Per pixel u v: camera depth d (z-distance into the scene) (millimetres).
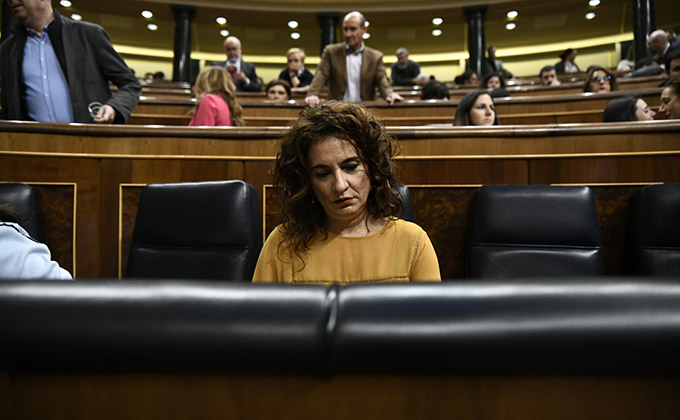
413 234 643
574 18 6875
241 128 1224
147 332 158
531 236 996
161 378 168
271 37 7469
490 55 5355
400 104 2578
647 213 1005
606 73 2596
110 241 1208
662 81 2705
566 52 5098
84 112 1408
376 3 6344
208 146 1231
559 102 2518
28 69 1381
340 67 2531
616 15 6770
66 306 162
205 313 162
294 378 168
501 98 2623
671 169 1125
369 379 167
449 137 1207
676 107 1645
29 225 1042
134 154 1222
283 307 164
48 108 1391
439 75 7895
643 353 149
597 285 164
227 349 157
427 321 157
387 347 155
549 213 994
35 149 1187
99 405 169
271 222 1221
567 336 151
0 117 1398
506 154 1194
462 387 165
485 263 1008
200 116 1673
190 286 174
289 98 3082
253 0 6316
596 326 151
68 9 6574
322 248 638
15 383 168
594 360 151
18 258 459
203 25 7105
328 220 651
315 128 597
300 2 6359
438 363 156
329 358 157
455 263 1195
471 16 6309
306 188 627
